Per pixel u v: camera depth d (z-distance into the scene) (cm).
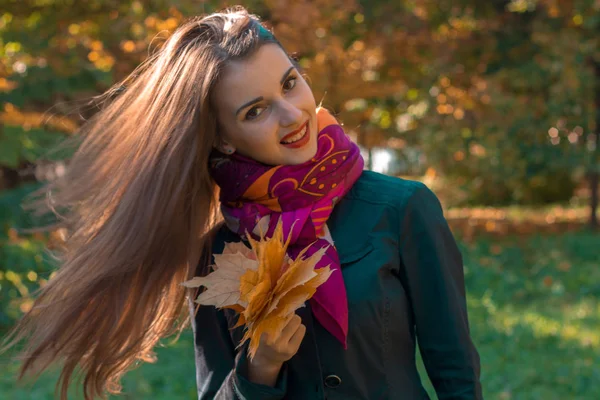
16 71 655
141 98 179
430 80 1148
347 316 162
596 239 1113
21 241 619
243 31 166
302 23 855
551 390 488
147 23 773
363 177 178
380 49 1132
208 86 165
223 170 174
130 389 480
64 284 179
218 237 188
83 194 190
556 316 702
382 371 167
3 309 588
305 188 166
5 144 584
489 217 1407
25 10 838
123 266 176
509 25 1141
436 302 169
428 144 1216
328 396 168
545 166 1138
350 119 1180
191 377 517
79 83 645
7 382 494
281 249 148
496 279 866
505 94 1113
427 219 170
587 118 1095
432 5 1122
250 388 162
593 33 1079
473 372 167
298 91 165
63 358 184
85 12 845
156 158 174
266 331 147
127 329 183
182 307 198
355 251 168
